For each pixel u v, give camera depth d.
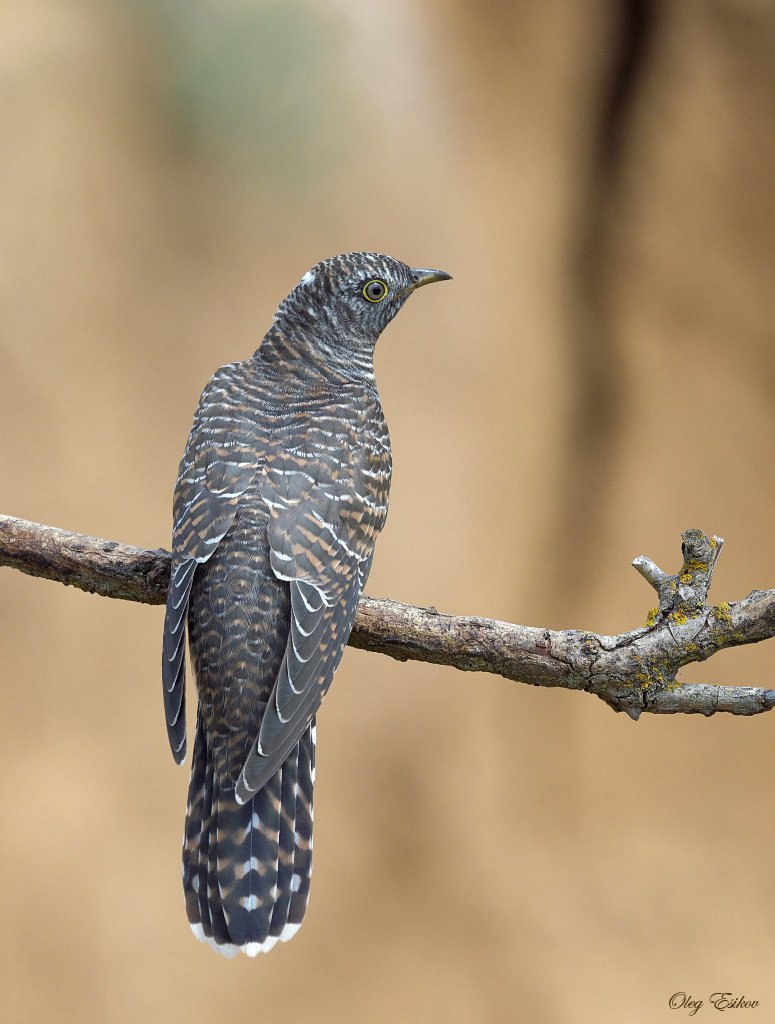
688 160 14.05
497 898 13.55
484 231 14.07
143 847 12.99
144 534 13.63
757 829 14.15
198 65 12.84
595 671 5.86
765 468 14.49
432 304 14.35
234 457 6.40
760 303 14.31
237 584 6.01
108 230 13.88
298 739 5.83
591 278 14.38
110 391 13.83
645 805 14.12
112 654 13.43
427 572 14.24
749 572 14.55
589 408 14.49
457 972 13.26
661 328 14.41
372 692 13.87
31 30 13.82
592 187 14.22
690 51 13.77
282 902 5.78
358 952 13.18
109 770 13.13
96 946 12.59
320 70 13.21
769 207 14.09
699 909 13.73
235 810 5.82
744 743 14.24
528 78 13.88
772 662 14.44
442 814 13.73
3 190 13.70
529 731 13.99
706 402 14.46
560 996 13.21
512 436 14.47
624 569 14.62
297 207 13.73
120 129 13.68
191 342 13.95
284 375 7.13
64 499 13.55
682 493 14.54
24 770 12.94
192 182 13.73
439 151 13.95
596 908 13.65
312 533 6.21
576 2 13.80
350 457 6.62
